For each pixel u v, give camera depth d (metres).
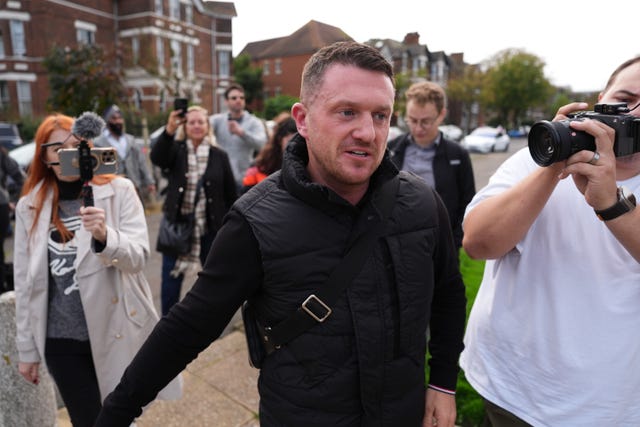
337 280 1.12
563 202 1.32
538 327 1.35
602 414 1.28
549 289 1.33
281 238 1.11
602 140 1.06
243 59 37.72
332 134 1.08
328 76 1.08
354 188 1.18
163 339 1.19
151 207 8.84
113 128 5.70
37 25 21.33
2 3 20.83
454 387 1.41
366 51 1.09
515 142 37.75
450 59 50.12
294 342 1.15
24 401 2.25
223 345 3.51
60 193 1.96
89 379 1.94
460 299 1.43
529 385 1.38
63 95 10.18
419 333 1.24
